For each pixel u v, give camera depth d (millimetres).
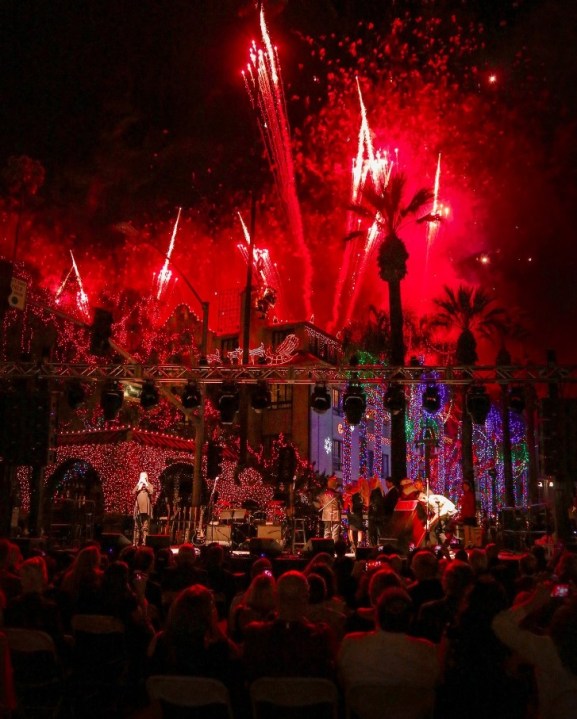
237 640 6902
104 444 29094
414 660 4859
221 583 10008
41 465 16734
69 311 39344
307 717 4992
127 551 10188
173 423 35219
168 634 5359
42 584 7000
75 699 6793
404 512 21859
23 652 6328
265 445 40688
